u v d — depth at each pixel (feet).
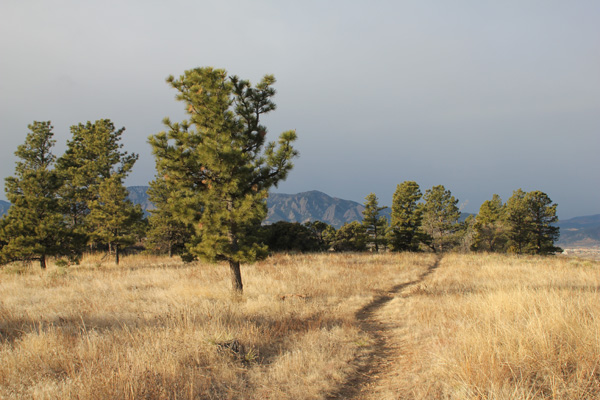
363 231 139.44
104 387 13.43
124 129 120.98
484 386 13.58
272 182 37.78
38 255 63.93
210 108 35.06
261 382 16.15
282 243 113.91
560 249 161.89
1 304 31.04
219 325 23.52
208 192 36.22
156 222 90.99
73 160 117.08
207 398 14.32
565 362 14.71
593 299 24.62
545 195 159.53
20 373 15.60
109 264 73.67
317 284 46.47
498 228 163.53
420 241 141.79
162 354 17.66
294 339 22.84
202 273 54.19
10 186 102.47
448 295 36.50
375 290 46.01
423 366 17.67
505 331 18.24
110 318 26.55
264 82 40.52
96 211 73.26
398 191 145.18
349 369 18.35
